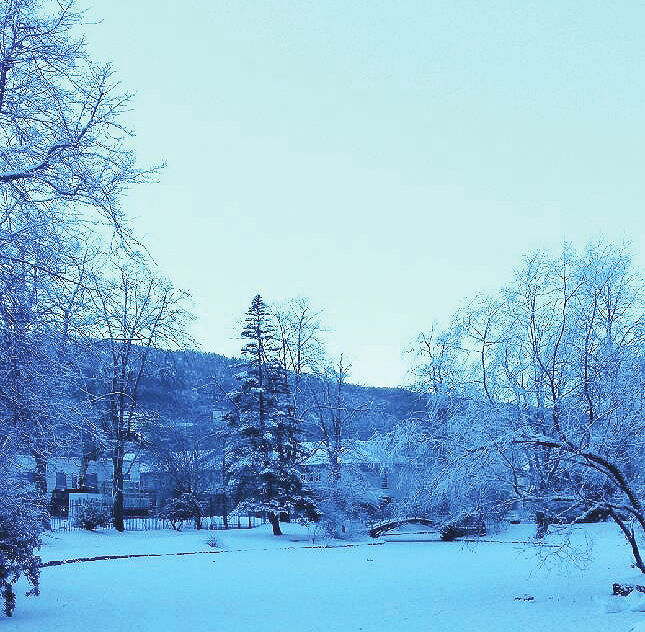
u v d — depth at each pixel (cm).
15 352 1246
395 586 2253
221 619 1669
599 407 1789
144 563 3020
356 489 4659
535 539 2062
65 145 1244
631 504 1811
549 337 1983
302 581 2422
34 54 1238
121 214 1259
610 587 1969
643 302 2047
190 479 5159
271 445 4659
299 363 5322
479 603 1834
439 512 3338
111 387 3014
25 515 1636
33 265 1216
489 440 1825
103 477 5975
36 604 1839
